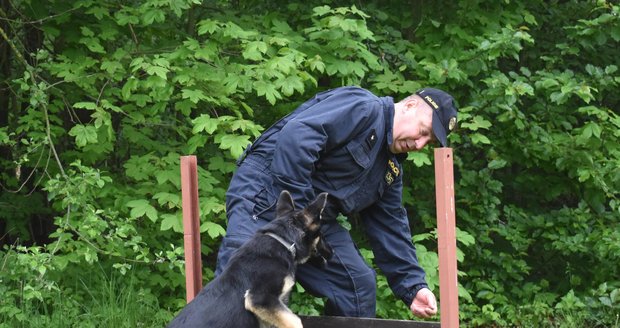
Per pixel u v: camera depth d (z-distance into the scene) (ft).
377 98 17.74
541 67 36.63
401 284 19.24
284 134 16.61
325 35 28.09
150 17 25.64
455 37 31.78
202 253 29.63
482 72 32.86
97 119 24.66
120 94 27.55
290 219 15.94
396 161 18.39
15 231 31.83
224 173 29.43
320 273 18.97
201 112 31.17
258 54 25.63
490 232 34.06
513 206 33.88
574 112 34.30
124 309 26.48
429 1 33.45
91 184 24.86
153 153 28.30
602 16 30.50
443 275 15.26
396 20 33.73
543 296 32.55
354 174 17.56
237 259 15.29
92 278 28.71
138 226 29.09
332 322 17.26
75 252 25.88
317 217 16.16
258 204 17.03
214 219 28.40
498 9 32.73
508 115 30.50
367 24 32.73
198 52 25.90
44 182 30.27
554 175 34.06
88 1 26.78
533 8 35.94
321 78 32.89
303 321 17.46
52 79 30.25
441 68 29.58
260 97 31.12
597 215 33.35
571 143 31.83
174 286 28.86
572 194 35.32
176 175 26.81
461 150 34.53
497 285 32.65
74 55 27.68
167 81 26.94
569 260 35.09
